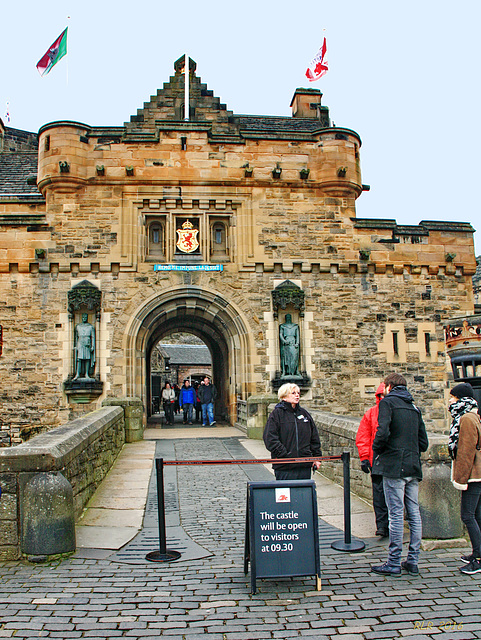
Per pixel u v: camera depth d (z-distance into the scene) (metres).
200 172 17.09
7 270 16.16
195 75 19.56
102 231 16.59
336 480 9.70
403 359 17.22
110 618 4.51
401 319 17.41
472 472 5.50
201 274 16.84
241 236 17.11
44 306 16.12
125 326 16.33
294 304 16.89
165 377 36.28
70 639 4.17
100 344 16.17
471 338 8.95
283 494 5.21
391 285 17.52
